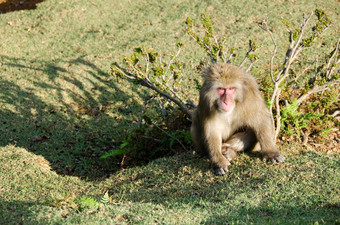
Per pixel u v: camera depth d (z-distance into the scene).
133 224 4.68
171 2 15.72
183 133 8.49
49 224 4.73
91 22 15.09
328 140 8.14
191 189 6.21
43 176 7.50
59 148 9.69
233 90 6.32
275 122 8.05
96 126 10.40
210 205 5.42
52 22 15.16
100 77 12.05
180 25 14.12
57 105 11.18
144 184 6.83
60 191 7.01
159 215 4.94
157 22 14.55
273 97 7.62
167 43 13.03
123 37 13.86
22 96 11.52
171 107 9.48
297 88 10.02
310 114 8.20
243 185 6.02
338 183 5.67
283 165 6.53
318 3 14.60
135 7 15.83
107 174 8.62
